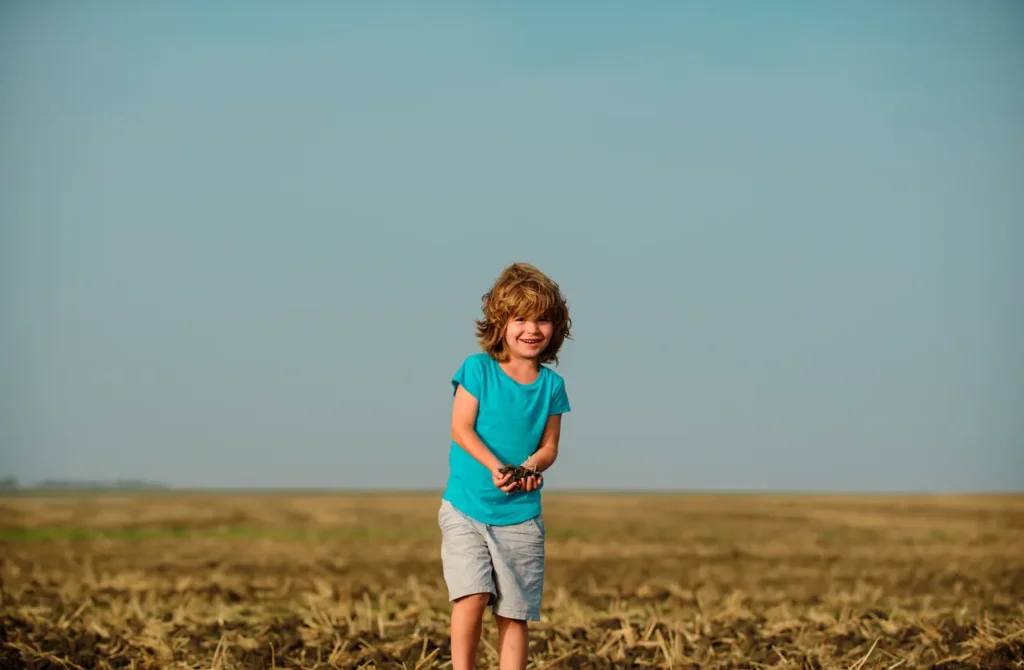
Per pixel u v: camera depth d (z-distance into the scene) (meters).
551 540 25.56
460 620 7.21
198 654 9.66
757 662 9.49
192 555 20.83
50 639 10.17
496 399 7.44
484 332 7.57
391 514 39.34
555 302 7.50
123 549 22.23
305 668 9.26
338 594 13.77
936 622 10.88
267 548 22.67
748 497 68.06
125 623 10.99
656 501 56.75
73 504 48.97
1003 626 10.50
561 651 9.77
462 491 7.41
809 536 27.02
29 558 19.97
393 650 9.60
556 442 7.66
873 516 37.16
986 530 29.53
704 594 13.91
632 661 9.47
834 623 11.09
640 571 18.19
